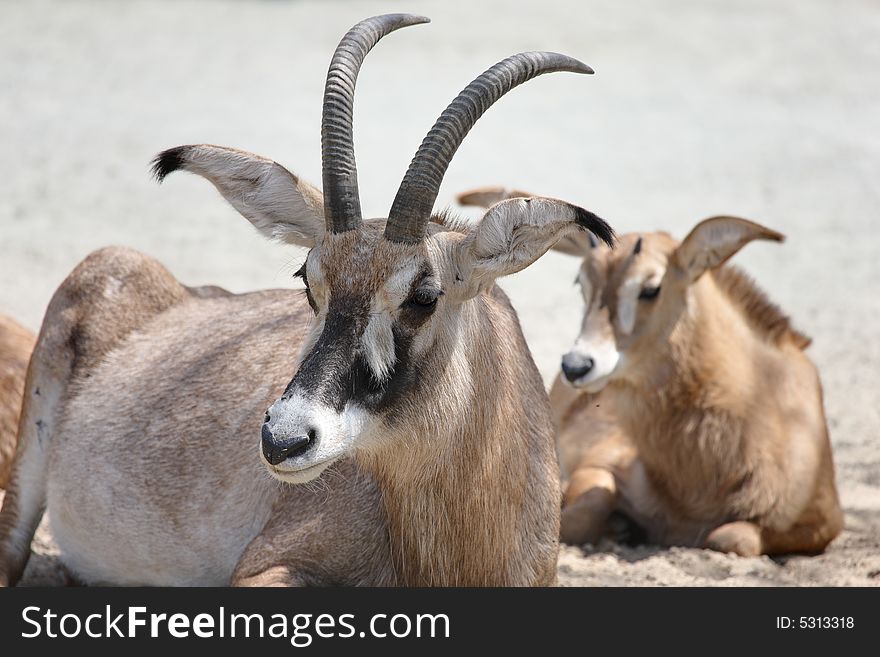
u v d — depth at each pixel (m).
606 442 32.72
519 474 20.11
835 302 50.88
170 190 64.38
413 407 18.12
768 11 120.44
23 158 68.31
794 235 60.69
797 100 90.81
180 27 108.06
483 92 18.42
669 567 26.88
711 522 30.11
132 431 22.91
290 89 87.62
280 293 24.14
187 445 22.16
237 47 101.19
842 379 41.47
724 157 75.25
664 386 29.86
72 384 24.27
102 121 77.06
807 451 29.69
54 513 23.86
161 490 22.16
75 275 24.84
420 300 17.92
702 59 102.38
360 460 18.80
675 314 29.67
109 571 23.41
